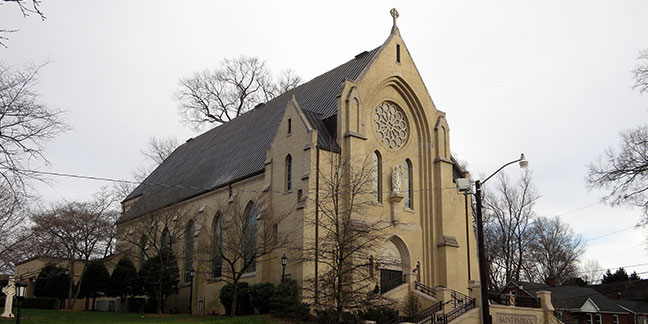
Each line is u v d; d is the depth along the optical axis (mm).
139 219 54625
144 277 51375
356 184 36594
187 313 51969
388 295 40062
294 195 41406
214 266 49156
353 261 37969
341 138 42250
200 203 53719
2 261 53312
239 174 49562
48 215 53094
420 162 48469
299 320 35062
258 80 79875
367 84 45188
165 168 74375
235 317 37562
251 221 46125
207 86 79000
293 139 43000
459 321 35562
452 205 48281
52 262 56344
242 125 62531
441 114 50031
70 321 35469
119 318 38625
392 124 47281
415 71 49219
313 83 54750
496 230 74188
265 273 42312
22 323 32875
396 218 44312
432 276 45812
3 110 25891
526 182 70688
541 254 81625
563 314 61406
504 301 41031
